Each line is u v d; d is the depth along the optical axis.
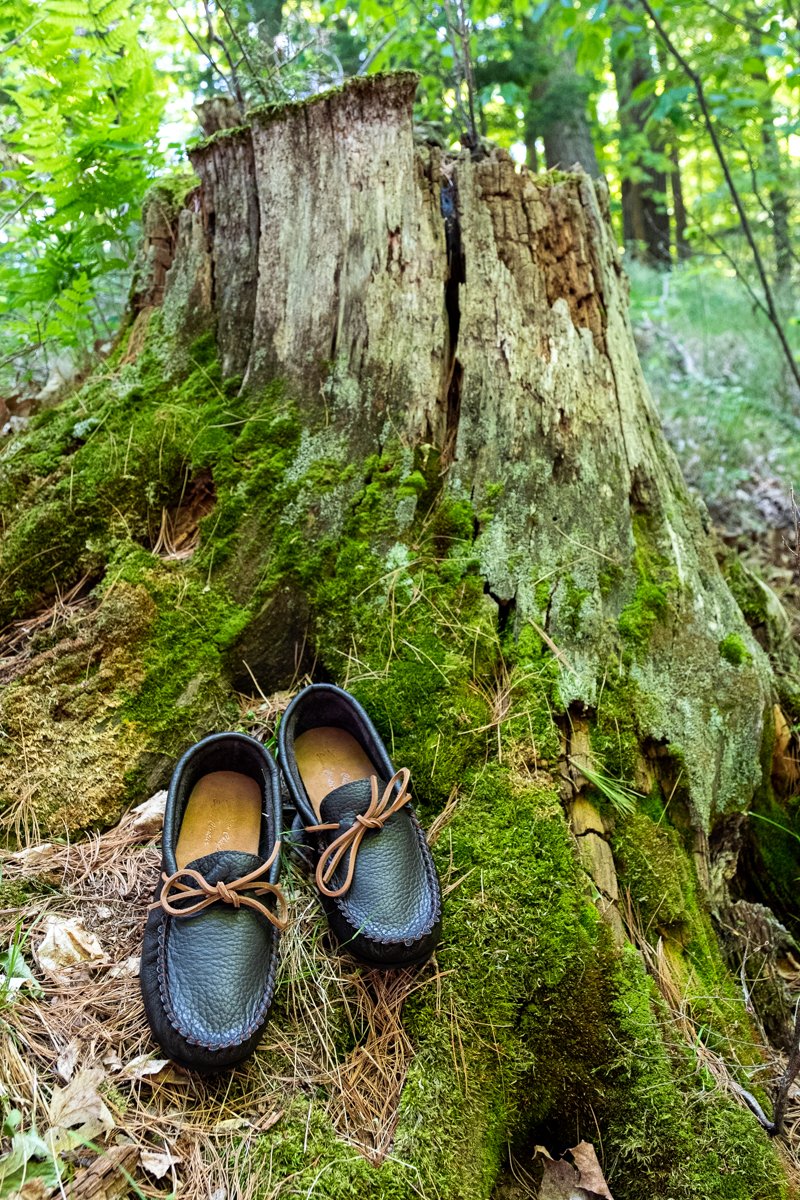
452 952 1.50
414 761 1.75
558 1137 1.47
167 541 2.11
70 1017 1.35
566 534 2.04
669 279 7.25
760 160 5.91
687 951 1.67
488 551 1.99
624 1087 1.44
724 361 5.57
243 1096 1.31
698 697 1.98
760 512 3.89
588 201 2.38
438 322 2.17
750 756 2.01
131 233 3.12
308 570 1.99
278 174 2.22
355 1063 1.39
